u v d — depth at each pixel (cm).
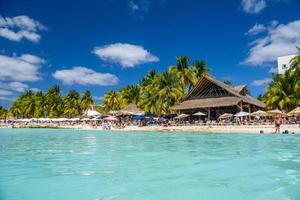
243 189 922
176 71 6059
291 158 1502
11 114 12588
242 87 5650
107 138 3122
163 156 1633
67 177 1107
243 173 1155
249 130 3388
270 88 5706
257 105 5131
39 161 1498
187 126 4241
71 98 10538
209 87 5188
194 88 5219
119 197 852
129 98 8188
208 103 4912
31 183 1020
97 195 871
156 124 5378
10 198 850
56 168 1296
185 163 1396
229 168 1260
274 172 1168
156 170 1230
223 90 5038
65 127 6512
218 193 880
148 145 2253
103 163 1418
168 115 6044
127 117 6662
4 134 4156
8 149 2072
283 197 836
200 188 936
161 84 6147
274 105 5519
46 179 1077
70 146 2261
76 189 938
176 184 992
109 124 5756
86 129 5719
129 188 945
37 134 4138
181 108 5106
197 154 1694
